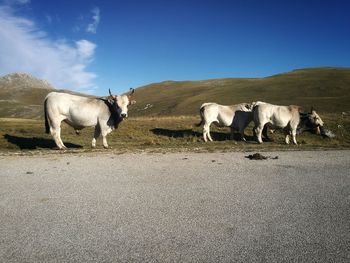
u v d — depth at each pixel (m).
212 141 19.64
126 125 25.05
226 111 19.98
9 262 4.74
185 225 6.00
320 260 4.81
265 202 7.25
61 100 15.64
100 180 9.20
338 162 12.10
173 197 7.59
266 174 9.97
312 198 7.55
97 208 6.86
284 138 20.95
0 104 168.25
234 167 11.05
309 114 19.14
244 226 5.96
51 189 8.27
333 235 5.61
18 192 7.99
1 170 10.59
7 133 20.14
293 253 5.01
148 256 4.93
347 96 82.94
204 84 153.00
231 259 4.84
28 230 5.79
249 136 21.81
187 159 12.72
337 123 23.97
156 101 123.12
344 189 8.33
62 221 6.18
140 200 7.38
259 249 5.13
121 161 12.27
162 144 17.88
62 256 4.92
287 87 105.81
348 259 4.84
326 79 110.06
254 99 94.62
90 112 15.86
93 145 16.42
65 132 22.50
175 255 4.95
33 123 30.33
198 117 33.62
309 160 12.51
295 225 6.01
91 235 5.60
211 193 7.91
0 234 5.63
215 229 5.83
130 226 5.96
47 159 12.71
